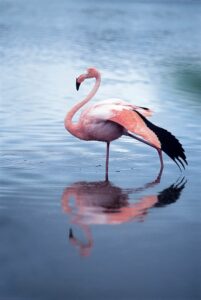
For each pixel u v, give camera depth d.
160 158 12.55
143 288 7.16
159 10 88.31
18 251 8.11
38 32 50.62
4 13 73.06
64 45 41.59
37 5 92.75
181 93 23.84
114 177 11.91
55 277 7.39
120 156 13.61
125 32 53.06
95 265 7.73
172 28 58.75
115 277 7.43
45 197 10.47
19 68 30.25
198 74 29.69
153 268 7.69
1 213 9.60
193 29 58.22
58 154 13.63
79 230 8.91
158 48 41.59
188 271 7.61
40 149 14.04
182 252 8.18
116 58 35.22
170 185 11.41
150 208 9.98
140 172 12.33
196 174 12.23
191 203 10.30
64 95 22.70
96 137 12.64
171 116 18.66
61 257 7.95
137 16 74.00
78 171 12.30
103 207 9.99
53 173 12.09
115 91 24.00
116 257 7.98
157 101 21.83
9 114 18.42
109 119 12.26
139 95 23.17
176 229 9.02
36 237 8.60
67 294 7.01
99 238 8.61
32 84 25.23
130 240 8.55
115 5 98.94
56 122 17.30
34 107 19.86
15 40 43.94
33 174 11.96
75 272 7.53
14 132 15.80
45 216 9.50
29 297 6.93
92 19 67.12
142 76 28.42
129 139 15.20
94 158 13.38
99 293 7.05
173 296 7.02
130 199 10.47
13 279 7.33
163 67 31.94
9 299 6.88
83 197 10.52
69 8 87.06
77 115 18.78
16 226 9.03
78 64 32.19
